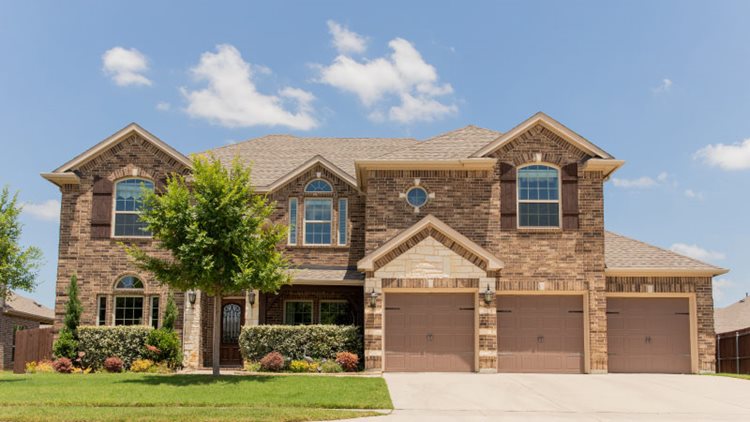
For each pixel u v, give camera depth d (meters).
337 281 26.47
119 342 25.66
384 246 24.59
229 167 30.55
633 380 22.38
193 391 18.41
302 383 19.83
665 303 26.06
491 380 21.81
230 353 27.97
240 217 21.03
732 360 27.97
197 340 26.62
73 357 25.53
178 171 27.80
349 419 15.41
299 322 28.03
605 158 25.67
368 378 21.22
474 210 25.97
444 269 24.67
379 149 33.06
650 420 16.06
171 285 21.20
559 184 25.97
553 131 26.08
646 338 25.86
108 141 27.75
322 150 32.91
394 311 24.98
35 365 26.25
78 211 27.72
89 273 27.36
